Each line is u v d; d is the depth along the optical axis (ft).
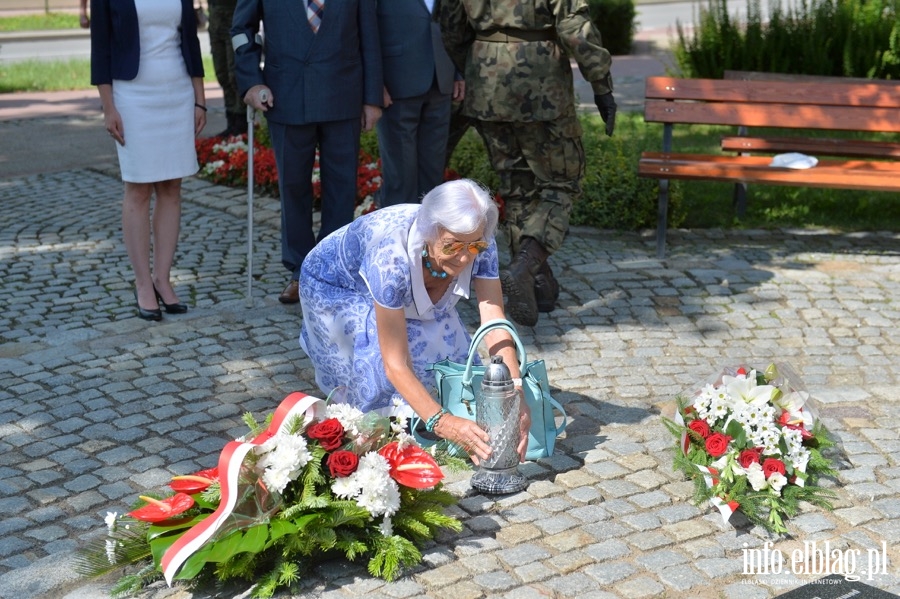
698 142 34.47
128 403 15.34
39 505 12.50
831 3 39.27
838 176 21.99
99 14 17.79
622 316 19.15
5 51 74.18
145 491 12.78
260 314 19.16
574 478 12.85
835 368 16.92
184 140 18.60
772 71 39.14
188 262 22.63
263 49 19.66
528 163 18.63
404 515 11.16
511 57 17.99
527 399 12.91
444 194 11.41
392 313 12.04
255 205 27.22
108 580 10.95
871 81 31.22
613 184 25.09
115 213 26.81
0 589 10.69
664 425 13.65
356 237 13.19
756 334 18.35
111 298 20.30
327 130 19.53
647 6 99.96
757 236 24.48
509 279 17.49
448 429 12.01
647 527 11.73
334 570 10.84
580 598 10.39
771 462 12.28
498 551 11.19
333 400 13.89
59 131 39.32
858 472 13.16
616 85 49.03
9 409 15.15
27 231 25.17
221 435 14.35
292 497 10.91
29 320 19.10
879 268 21.97
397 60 20.22
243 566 10.37
